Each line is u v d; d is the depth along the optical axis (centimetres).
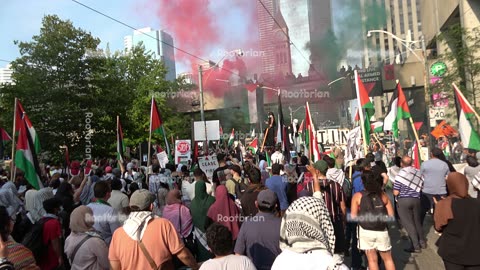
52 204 527
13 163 784
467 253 448
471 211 453
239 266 361
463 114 796
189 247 654
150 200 413
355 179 770
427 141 2061
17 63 1841
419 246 818
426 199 909
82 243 437
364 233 592
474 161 908
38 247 502
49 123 1836
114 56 2359
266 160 1420
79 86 1923
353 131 944
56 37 1862
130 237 396
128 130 2191
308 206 386
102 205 571
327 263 366
